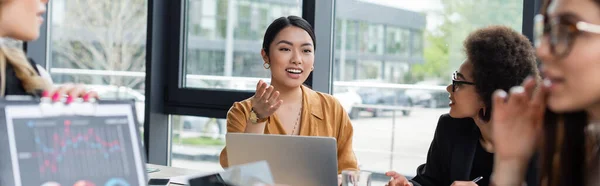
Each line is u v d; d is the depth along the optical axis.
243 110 2.79
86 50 4.53
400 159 3.55
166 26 4.22
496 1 3.17
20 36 1.81
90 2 4.50
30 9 1.80
